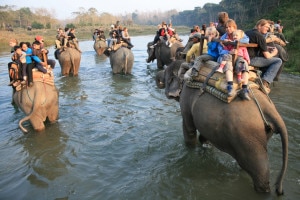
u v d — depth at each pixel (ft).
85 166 18.43
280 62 14.84
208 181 16.24
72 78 43.60
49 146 21.25
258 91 13.67
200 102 14.90
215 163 17.94
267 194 12.96
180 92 18.72
